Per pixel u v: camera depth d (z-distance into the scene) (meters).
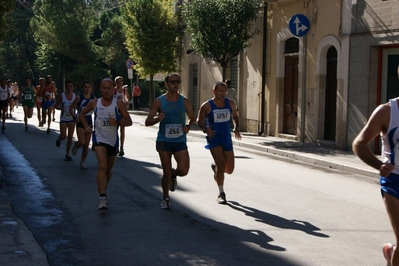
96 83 57.06
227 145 10.46
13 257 7.18
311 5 21.30
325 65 20.98
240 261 7.13
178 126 9.70
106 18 59.56
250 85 25.95
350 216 9.87
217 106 10.42
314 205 10.73
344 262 7.18
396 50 17.98
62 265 6.90
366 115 18.64
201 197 11.13
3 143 19.64
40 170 13.98
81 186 12.02
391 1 17.47
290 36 22.80
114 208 10.03
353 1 19.02
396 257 5.39
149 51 35.00
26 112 25.02
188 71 33.69
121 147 17.11
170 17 34.91
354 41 19.05
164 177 9.86
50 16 55.78
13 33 16.52
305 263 7.10
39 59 59.50
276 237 8.30
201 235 8.34
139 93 45.97
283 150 19.27
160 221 9.14
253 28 25.39
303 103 21.98
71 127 15.68
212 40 24.33
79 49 55.72
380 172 5.07
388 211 5.31
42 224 8.85
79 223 8.94
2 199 10.60
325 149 19.72
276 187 12.60
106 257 7.23
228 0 23.94
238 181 13.23
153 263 7.00
